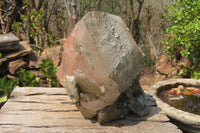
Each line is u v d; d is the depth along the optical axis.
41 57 3.91
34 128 1.65
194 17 3.44
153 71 5.07
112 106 1.67
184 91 2.53
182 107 2.28
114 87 1.51
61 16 5.07
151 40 5.40
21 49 3.84
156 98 2.28
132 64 1.54
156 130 1.64
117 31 1.55
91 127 1.68
